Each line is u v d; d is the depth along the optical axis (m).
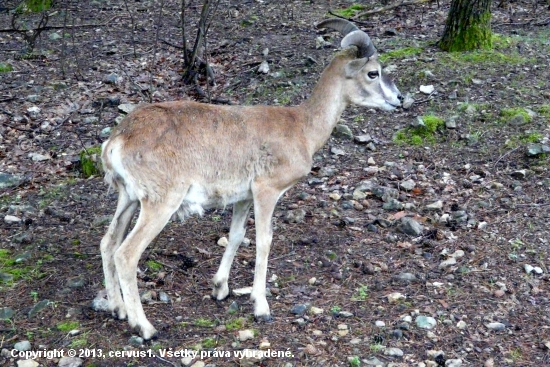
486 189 9.45
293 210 8.91
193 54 13.60
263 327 6.64
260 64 13.90
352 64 7.02
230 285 7.39
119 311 6.67
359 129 11.20
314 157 10.47
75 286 7.24
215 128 6.43
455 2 13.50
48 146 11.09
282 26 16.59
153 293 7.12
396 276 7.54
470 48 13.51
